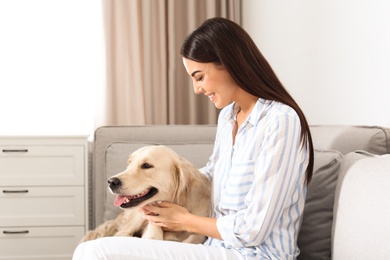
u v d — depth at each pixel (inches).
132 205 62.9
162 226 58.6
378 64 72.8
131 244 49.9
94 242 50.9
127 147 87.0
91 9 126.6
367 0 75.3
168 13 125.2
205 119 129.8
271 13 113.1
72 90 127.6
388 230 41.7
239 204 53.0
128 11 122.6
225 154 59.4
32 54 125.3
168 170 64.3
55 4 125.5
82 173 103.2
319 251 61.6
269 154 49.8
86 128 128.5
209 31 53.3
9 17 123.5
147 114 127.0
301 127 51.3
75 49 127.0
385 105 71.3
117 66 123.4
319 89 92.6
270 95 53.0
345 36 82.6
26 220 101.7
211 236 53.9
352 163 54.2
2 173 101.3
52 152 102.3
